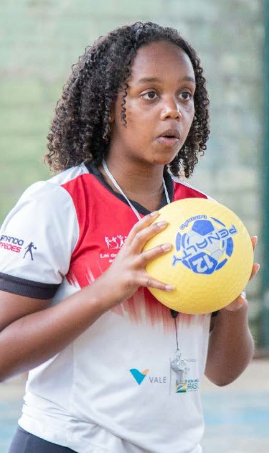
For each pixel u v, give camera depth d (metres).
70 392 5.18
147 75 5.16
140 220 4.98
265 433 12.55
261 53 19.16
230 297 5.00
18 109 18.45
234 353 5.76
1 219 18.44
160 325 5.18
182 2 18.92
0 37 18.34
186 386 5.25
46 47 18.47
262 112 19.22
